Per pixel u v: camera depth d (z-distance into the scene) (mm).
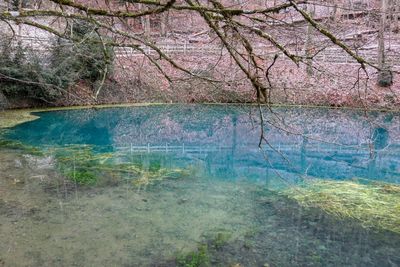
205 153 10484
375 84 16500
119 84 18375
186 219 5414
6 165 7902
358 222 5461
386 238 4996
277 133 13836
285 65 17453
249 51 2561
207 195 6496
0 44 11008
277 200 6309
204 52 11555
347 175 8250
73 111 16422
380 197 6469
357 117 15773
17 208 5609
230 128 14789
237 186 7090
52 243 4566
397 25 15555
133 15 2520
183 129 14438
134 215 5496
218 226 5207
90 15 2863
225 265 4199
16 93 15750
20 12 2750
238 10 2248
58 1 2535
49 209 5629
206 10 2291
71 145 10438
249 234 4988
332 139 12375
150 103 18609
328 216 5648
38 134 11922
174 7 2332
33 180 6984
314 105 17094
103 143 11305
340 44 2127
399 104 15680
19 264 4062
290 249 4621
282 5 2146
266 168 8781
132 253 4387
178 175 7688
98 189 6605
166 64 18594
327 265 4293
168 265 4148
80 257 4254
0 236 4688
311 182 7367
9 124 13164
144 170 7980
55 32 3480
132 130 13930
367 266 4305
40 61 14570
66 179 7109
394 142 11922
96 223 5180
